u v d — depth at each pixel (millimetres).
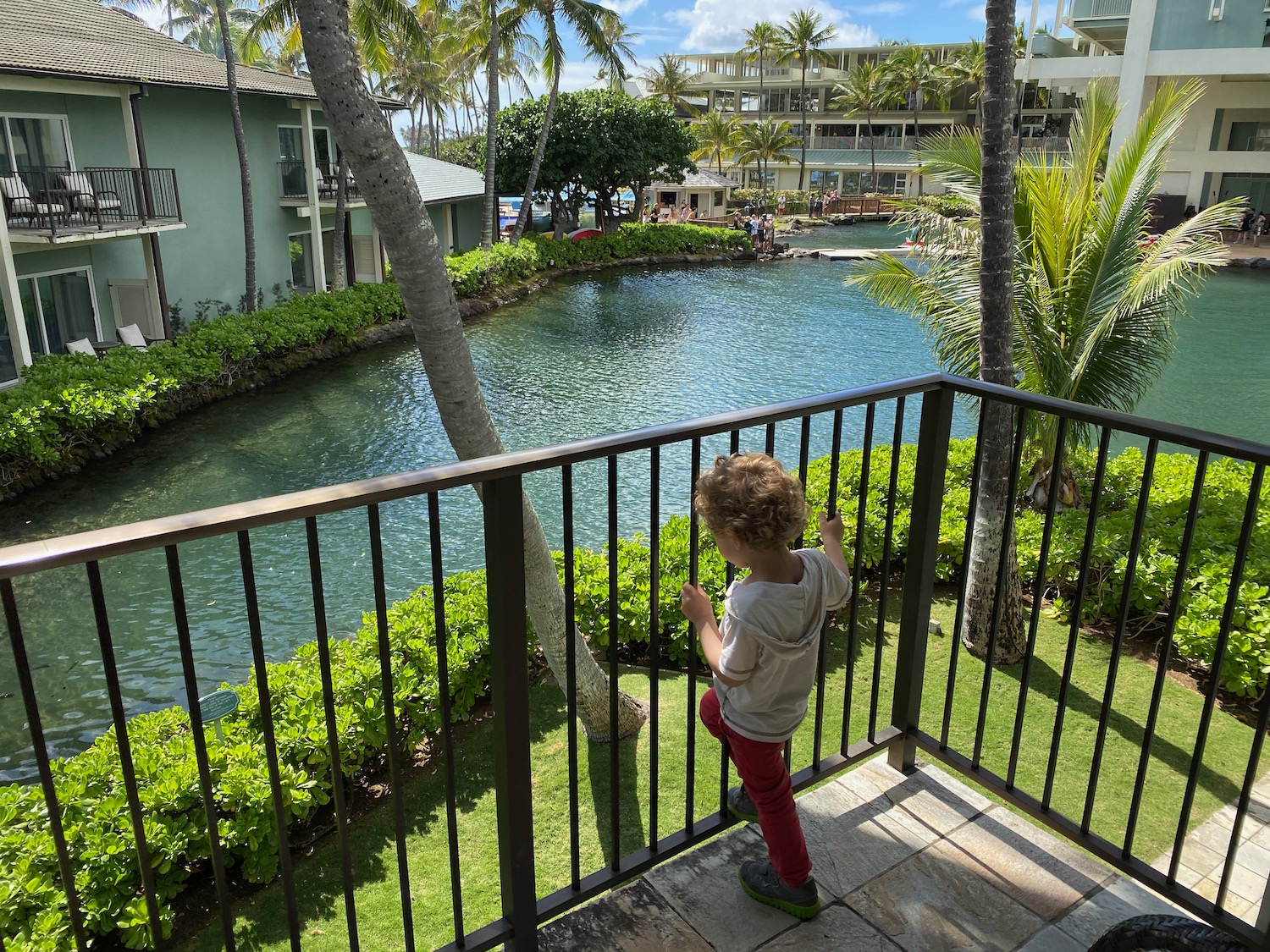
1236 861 3686
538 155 33719
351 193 25062
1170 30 29609
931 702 5219
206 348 15914
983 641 5746
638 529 10664
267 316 18578
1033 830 2475
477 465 1633
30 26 17031
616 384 17891
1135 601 6012
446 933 3621
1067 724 4969
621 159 38969
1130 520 6992
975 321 7738
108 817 3943
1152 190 7223
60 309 16109
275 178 22609
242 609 8750
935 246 7926
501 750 1881
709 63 74438
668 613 5961
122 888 3736
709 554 6699
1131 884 2283
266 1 22984
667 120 40500
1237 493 7598
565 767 4754
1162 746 4707
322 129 24672
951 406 2420
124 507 11164
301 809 4184
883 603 2598
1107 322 7102
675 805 4375
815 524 6906
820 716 2492
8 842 3809
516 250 30547
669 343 21906
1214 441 1821
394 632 5531
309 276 24906
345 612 8688
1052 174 7324
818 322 24734
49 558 1233
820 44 62406
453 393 4004
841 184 66812
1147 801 4199
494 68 30125
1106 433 2066
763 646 1835
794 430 14656
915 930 2141
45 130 15656
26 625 8469
